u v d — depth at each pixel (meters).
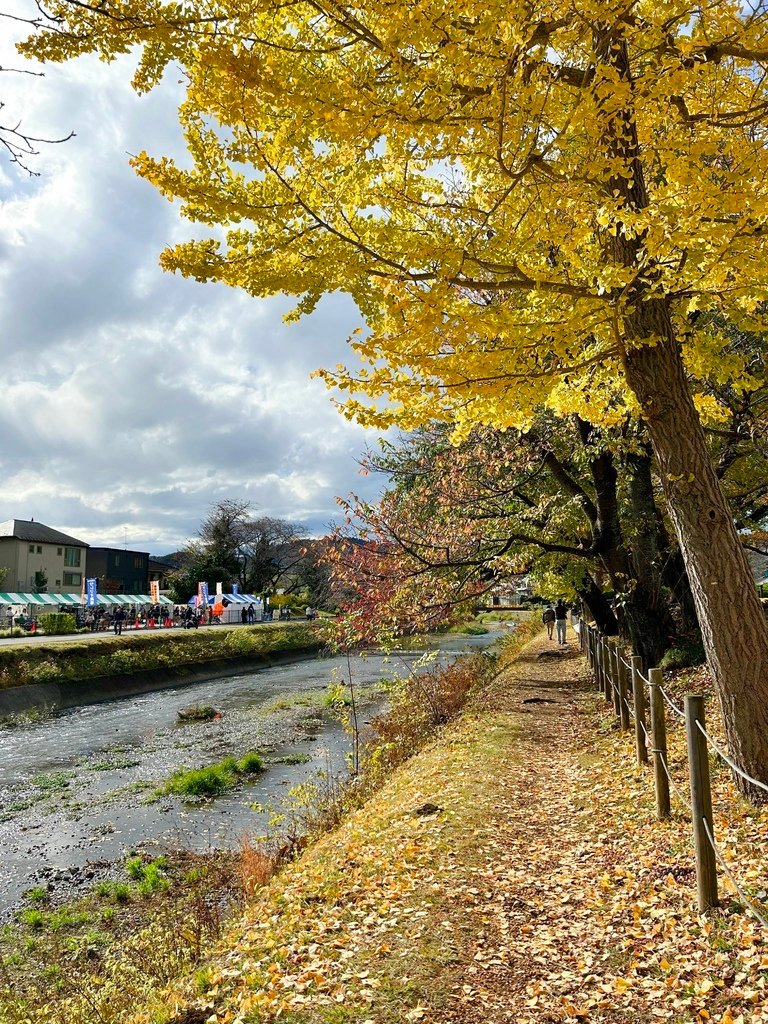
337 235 4.23
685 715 4.06
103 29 3.23
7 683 21.72
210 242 4.33
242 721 19.23
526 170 3.97
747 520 13.07
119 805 11.94
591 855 5.28
